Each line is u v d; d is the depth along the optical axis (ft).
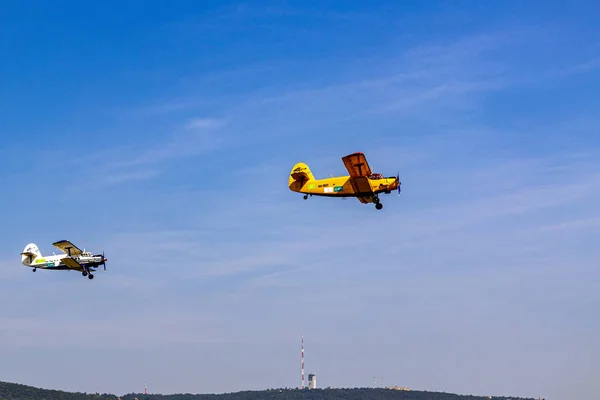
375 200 275.59
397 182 271.49
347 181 284.00
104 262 326.65
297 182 295.69
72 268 325.42
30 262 335.67
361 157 257.14
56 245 314.96
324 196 289.53
